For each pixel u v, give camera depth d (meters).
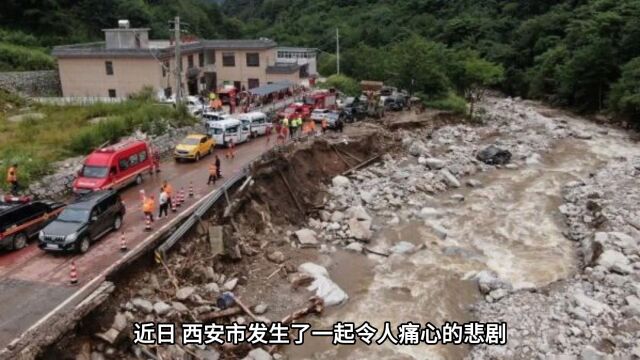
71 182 32.09
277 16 155.12
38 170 31.41
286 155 39.16
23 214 25.27
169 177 35.69
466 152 52.44
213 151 42.59
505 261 30.97
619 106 63.22
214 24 122.75
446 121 64.25
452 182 43.69
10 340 17.98
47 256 24.14
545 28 93.62
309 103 58.34
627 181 43.31
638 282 27.23
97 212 25.38
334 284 27.38
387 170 45.66
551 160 51.62
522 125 65.62
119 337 19.88
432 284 28.25
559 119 69.00
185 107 46.78
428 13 128.00
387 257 31.27
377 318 25.14
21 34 70.88
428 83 70.50
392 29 119.38
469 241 33.56
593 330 23.61
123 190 32.94
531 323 24.39
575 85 73.56
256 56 69.94
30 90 58.97
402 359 22.17
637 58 66.44
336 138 47.31
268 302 25.62
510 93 93.62
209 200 29.61
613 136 60.59
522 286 27.52
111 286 21.17
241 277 27.12
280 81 67.56
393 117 61.47
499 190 42.84
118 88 60.31
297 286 27.06
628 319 24.39
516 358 22.14
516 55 93.94
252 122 46.94
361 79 87.38
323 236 33.44
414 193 41.19
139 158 34.06
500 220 36.84
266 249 30.41
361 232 33.31
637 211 36.31
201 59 69.69
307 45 120.75
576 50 78.50
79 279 21.94
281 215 34.62
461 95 78.31
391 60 79.38
